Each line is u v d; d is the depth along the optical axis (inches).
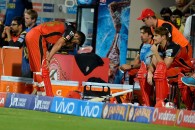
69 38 1186.0
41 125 820.6
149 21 1198.9
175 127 958.4
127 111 999.0
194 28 1226.0
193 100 1151.0
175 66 1152.8
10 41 1364.4
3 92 1131.9
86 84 1182.3
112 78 1476.4
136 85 1192.8
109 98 1143.0
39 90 1176.2
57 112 1053.2
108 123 921.5
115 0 1497.3
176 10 1417.3
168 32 1130.0
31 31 1176.2
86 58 1218.0
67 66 1226.0
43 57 1174.3
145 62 1172.5
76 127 827.4
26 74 1270.9
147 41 1197.1
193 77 1104.2
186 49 1147.9
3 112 988.6
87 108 1025.5
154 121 989.8
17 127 778.2
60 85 1197.1
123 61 1498.5
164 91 1087.0
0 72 1299.2
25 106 1090.1
